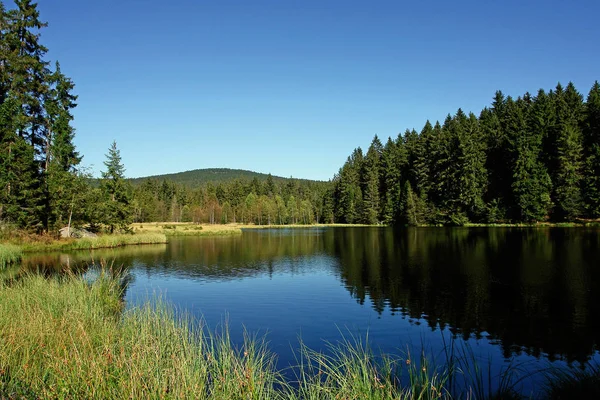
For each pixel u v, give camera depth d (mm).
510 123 61469
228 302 16234
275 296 17328
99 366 5992
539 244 31719
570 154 51125
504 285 17703
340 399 5758
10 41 35094
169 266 27203
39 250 33625
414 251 31828
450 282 18844
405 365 8836
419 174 72938
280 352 10031
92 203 45375
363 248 36469
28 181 34344
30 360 6621
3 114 32688
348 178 98375
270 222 112500
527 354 9852
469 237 41094
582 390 6719
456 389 7469
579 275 19281
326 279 21375
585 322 12367
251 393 5801
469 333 11586
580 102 60375
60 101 41875
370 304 15352
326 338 11367
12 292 10938
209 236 62906
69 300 10562
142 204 111062
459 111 79625
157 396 5383
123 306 13836
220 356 7109
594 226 47469
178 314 14062
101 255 33031
